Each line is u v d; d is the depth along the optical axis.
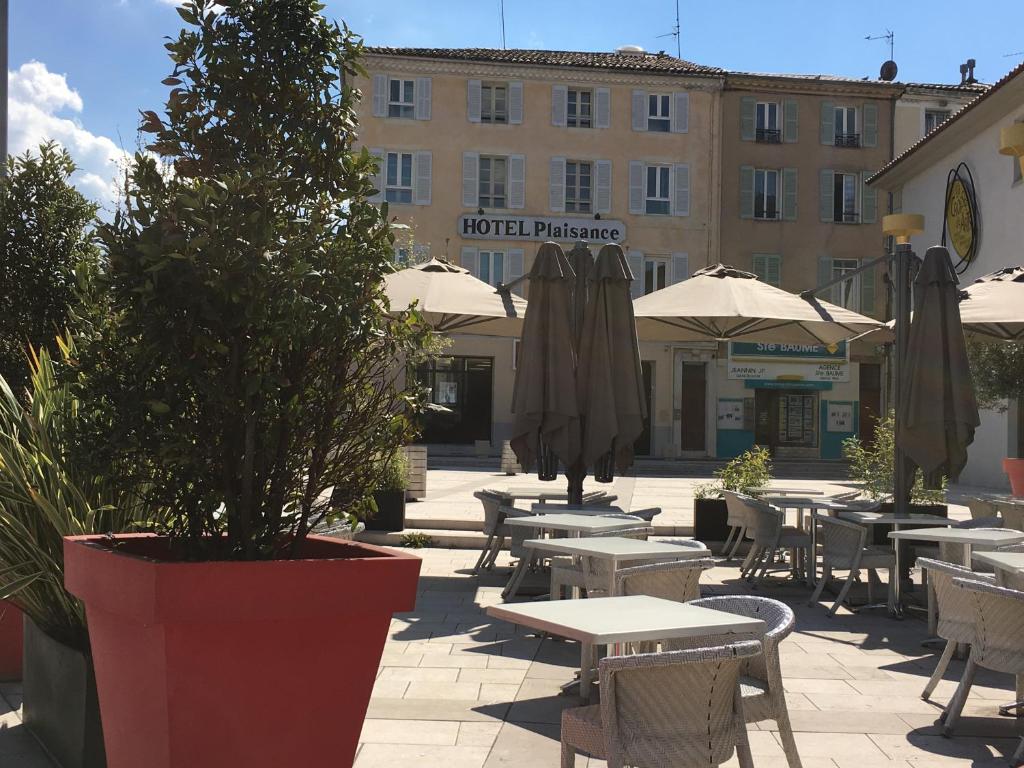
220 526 3.63
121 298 3.28
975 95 39.09
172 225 3.23
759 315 10.15
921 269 9.57
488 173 37.47
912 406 9.41
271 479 3.57
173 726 3.14
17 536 4.60
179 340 3.34
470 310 10.12
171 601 3.09
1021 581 6.03
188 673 3.14
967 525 8.97
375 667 3.40
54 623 4.70
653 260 38.03
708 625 3.68
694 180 38.03
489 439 36.38
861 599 9.32
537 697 5.64
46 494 4.70
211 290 3.23
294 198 3.54
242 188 3.25
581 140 37.62
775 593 9.62
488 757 4.60
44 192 7.10
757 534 10.05
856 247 38.72
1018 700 5.66
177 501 3.56
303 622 3.26
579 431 9.77
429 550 12.08
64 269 3.67
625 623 3.71
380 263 3.61
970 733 5.14
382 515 12.42
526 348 9.70
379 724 5.10
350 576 3.28
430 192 36.94
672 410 37.09
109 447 3.37
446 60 36.78
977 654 5.08
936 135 29.08
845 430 37.72
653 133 37.88
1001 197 26.48
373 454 3.72
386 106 36.84
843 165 38.78
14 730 4.97
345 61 3.81
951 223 29.36
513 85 37.28
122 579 3.21
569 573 6.54
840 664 6.74
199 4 3.64
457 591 9.31
